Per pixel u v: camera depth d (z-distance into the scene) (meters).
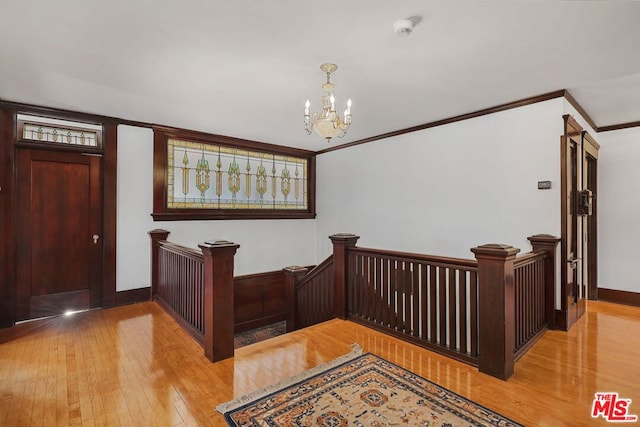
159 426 1.83
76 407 2.00
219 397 2.10
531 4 1.93
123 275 4.22
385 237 5.00
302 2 1.91
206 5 1.94
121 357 2.69
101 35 2.26
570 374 2.39
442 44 2.39
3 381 2.31
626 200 4.35
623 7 1.95
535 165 3.45
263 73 2.87
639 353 2.75
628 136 4.33
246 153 5.43
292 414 1.92
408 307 3.02
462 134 4.05
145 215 4.39
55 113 3.77
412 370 2.45
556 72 2.87
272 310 5.60
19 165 3.62
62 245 3.86
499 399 2.07
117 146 4.18
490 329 2.37
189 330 3.16
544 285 3.32
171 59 2.61
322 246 6.18
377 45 2.40
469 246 3.99
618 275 4.40
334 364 2.54
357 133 4.97
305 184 6.23
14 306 3.53
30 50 2.46
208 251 2.61
